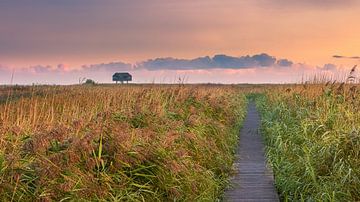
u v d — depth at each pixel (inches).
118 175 314.3
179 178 359.9
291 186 401.4
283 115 706.8
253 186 448.1
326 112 521.3
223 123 737.6
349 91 601.6
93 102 585.9
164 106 590.2
